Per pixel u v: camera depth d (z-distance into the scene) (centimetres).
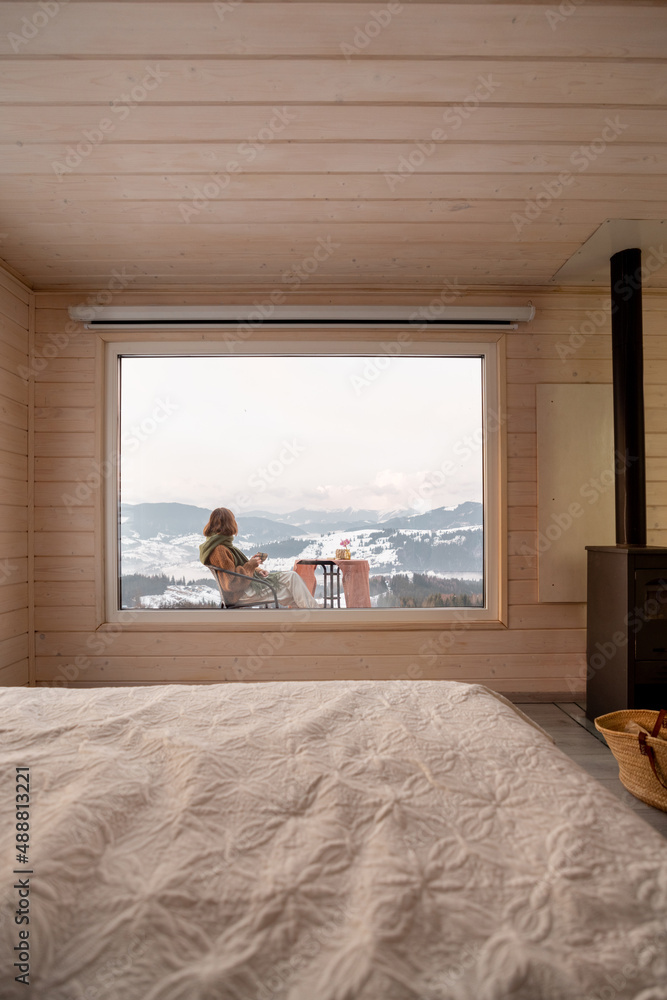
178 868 73
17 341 319
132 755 110
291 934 63
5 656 304
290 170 236
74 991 56
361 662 333
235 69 186
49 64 184
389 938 61
